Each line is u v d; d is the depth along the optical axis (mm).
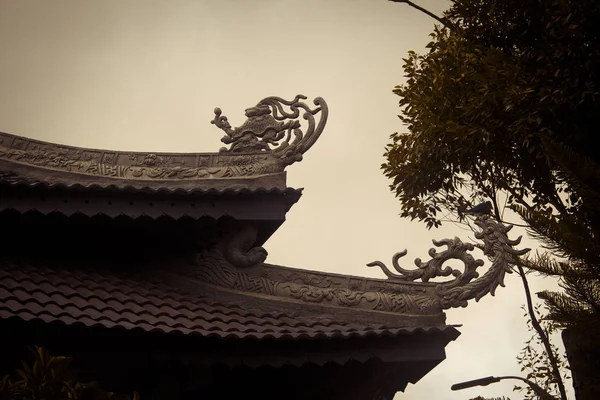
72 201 14758
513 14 16406
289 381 14297
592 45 14789
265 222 15641
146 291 14867
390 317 14945
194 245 15617
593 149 14883
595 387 9883
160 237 15516
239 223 15625
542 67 15281
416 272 15164
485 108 15266
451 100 16016
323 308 15086
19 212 14430
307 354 13664
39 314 12867
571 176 9703
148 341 13359
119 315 13570
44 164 16281
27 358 12984
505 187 16734
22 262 14984
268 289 15289
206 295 15266
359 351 13852
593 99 14344
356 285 15289
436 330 13992
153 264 15773
